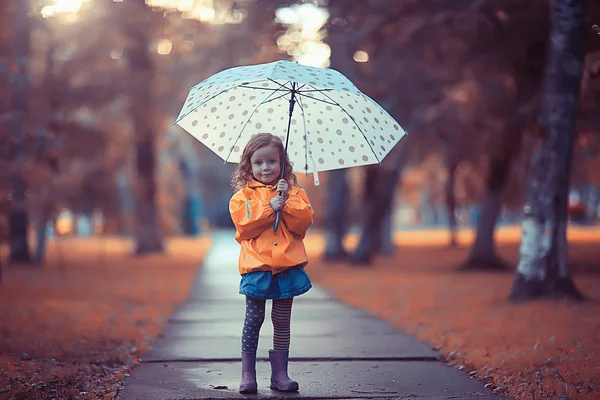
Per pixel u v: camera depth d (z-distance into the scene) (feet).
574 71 32.30
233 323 27.27
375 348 21.13
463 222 260.62
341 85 14.55
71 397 14.66
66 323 25.99
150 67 75.36
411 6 45.83
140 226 91.35
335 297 38.63
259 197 15.38
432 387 15.89
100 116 83.76
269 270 15.05
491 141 55.88
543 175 32.83
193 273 58.23
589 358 18.38
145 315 29.63
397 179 72.79
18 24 49.65
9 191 42.42
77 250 105.40
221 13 56.24
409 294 39.37
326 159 16.87
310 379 16.72
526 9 41.93
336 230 79.92
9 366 17.17
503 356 19.08
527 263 32.99
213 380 16.56
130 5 61.46
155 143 93.97
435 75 57.31
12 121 38.73
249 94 17.13
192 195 178.40
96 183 78.02
